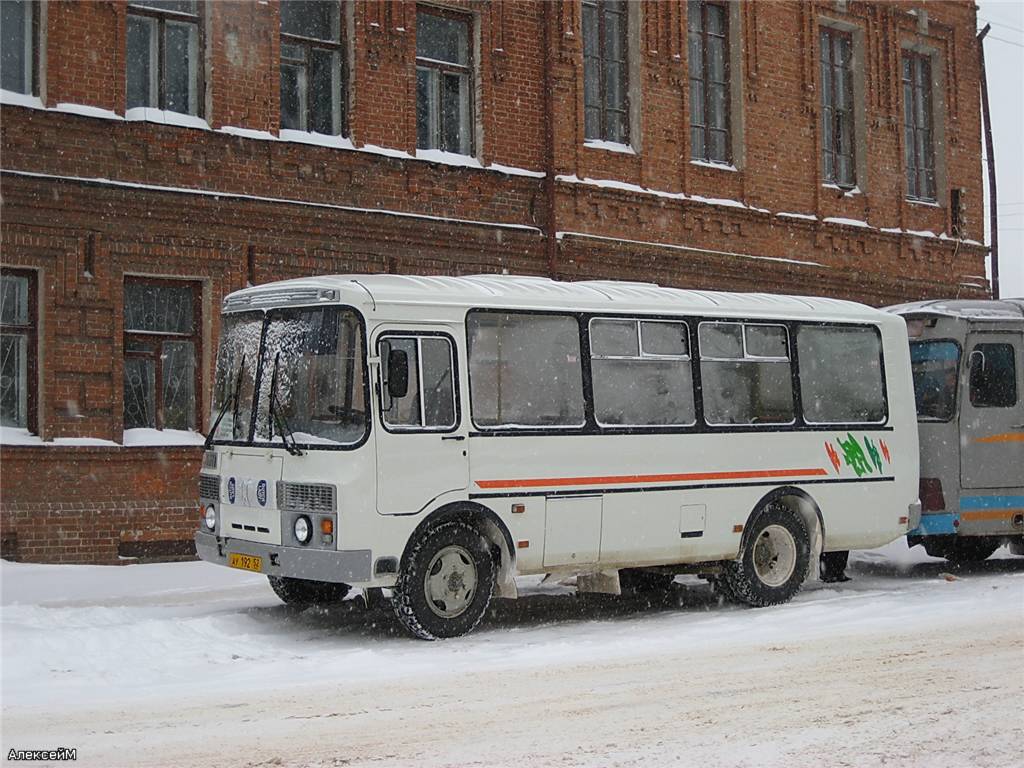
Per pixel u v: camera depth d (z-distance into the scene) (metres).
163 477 15.91
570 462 11.53
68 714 7.73
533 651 9.97
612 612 12.69
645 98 21.39
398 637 10.86
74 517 15.20
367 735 7.19
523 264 19.58
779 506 13.09
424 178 18.59
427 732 7.25
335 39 18.19
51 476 15.09
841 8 24.70
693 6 22.62
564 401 11.62
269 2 17.25
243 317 11.59
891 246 25.41
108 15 15.92
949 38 26.83
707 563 12.80
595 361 11.88
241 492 11.07
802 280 23.64
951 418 15.00
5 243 15.00
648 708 7.86
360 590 13.35
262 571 10.76
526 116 19.83
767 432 12.96
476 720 7.55
